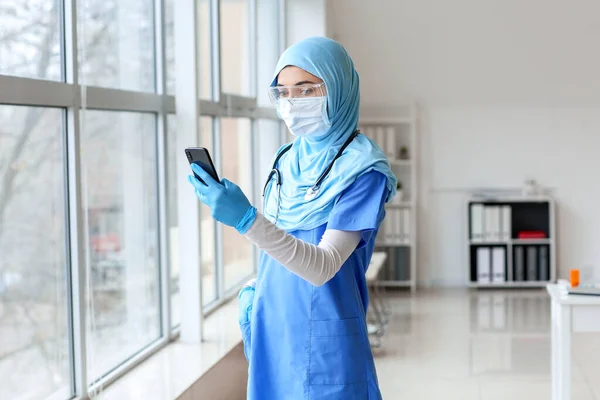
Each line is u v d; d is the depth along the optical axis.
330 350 2.24
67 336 3.33
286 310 2.27
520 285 9.09
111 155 3.91
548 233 9.20
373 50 9.16
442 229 9.30
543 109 9.09
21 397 3.03
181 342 4.50
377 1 9.02
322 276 2.09
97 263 3.77
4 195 2.89
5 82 2.73
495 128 9.15
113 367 3.90
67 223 3.31
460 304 8.32
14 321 2.98
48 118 3.16
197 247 4.42
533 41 8.99
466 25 9.03
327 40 2.25
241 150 6.20
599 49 8.94
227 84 6.12
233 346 4.42
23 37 2.98
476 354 6.38
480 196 9.19
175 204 4.64
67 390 3.33
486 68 9.08
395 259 9.08
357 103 2.32
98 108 3.58
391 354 6.42
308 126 2.23
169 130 4.54
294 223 2.26
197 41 4.36
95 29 3.72
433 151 9.24
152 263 4.45
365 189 2.18
